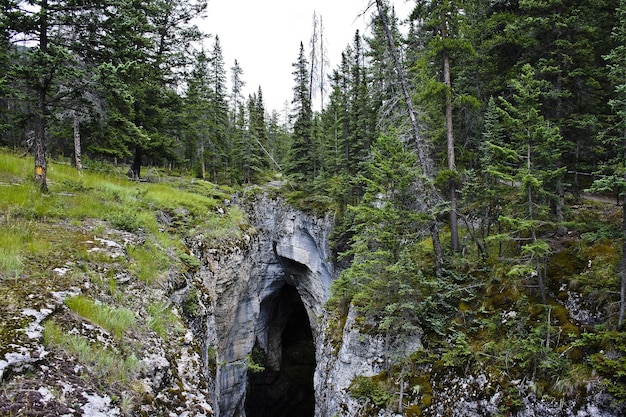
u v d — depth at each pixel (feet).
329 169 105.40
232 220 67.10
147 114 67.51
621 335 30.48
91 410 14.61
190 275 38.45
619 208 46.06
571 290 37.35
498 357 37.01
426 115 52.65
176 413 19.40
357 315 51.80
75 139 55.16
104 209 38.01
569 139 47.52
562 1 46.47
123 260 28.50
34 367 14.79
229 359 67.82
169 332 25.95
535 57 50.47
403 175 44.11
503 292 42.37
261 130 149.48
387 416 42.04
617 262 35.14
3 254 21.09
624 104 30.91
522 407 33.99
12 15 30.09
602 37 51.88
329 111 123.85
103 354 17.87
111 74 31.99
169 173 104.12
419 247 51.47
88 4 33.14
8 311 17.03
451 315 44.96
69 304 19.63
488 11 65.26
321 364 60.75
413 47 54.75
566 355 33.37
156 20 67.77
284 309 124.16
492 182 47.01
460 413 37.81
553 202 43.45
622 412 28.84
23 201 31.12
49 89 37.76
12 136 83.61
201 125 107.04
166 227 46.96
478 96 60.03
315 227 97.35
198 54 73.67
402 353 42.39
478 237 52.54
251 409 110.01
